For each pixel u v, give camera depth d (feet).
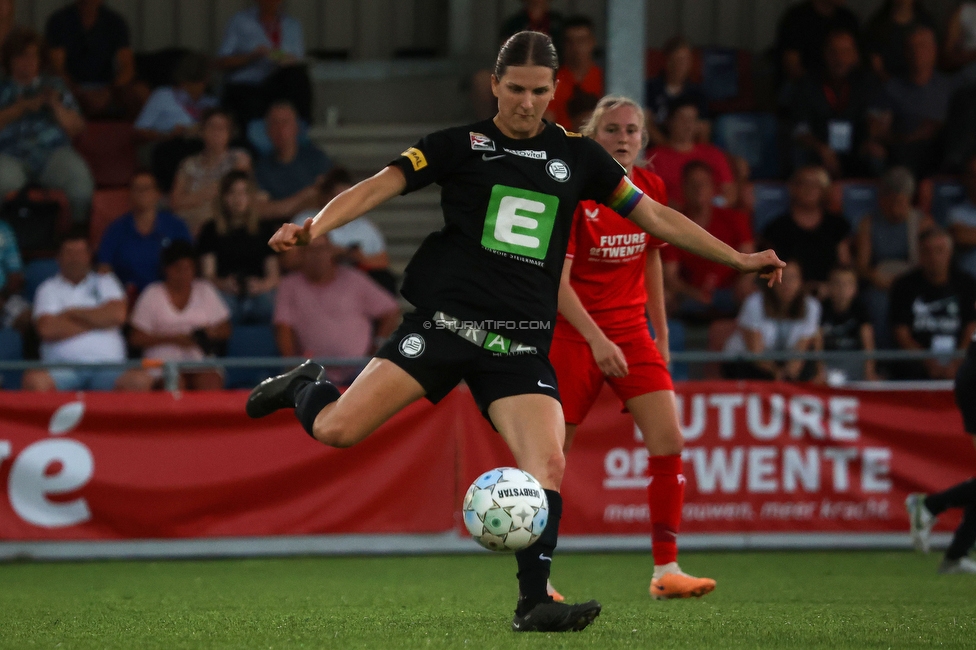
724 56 144.56
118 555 85.05
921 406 88.53
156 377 99.04
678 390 87.61
